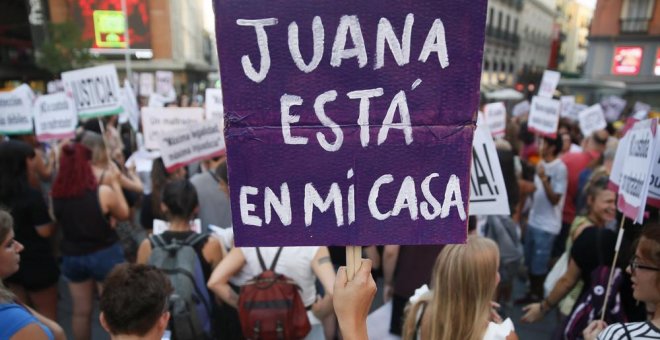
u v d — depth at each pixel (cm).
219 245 251
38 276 296
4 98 466
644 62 2130
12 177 284
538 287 427
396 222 119
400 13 110
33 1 2400
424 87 114
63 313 408
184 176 396
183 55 2955
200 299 223
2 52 2417
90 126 529
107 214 312
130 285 150
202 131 367
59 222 303
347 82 113
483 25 110
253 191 117
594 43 2245
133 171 462
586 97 2003
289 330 205
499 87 2892
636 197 176
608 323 204
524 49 3838
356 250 117
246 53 111
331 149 116
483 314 159
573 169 453
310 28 110
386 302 294
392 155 116
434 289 170
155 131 497
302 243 119
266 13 109
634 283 152
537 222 426
